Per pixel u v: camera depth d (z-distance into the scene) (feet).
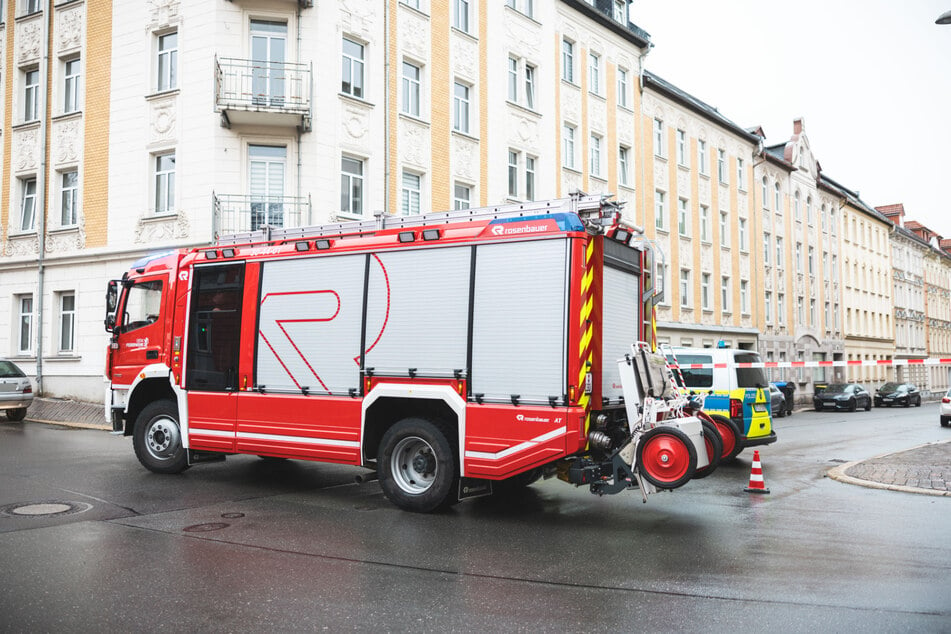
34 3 75.82
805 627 14.76
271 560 19.65
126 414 34.42
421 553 20.57
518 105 82.23
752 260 131.54
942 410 75.20
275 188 63.98
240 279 31.01
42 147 73.36
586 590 17.19
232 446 30.50
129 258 67.21
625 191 99.40
